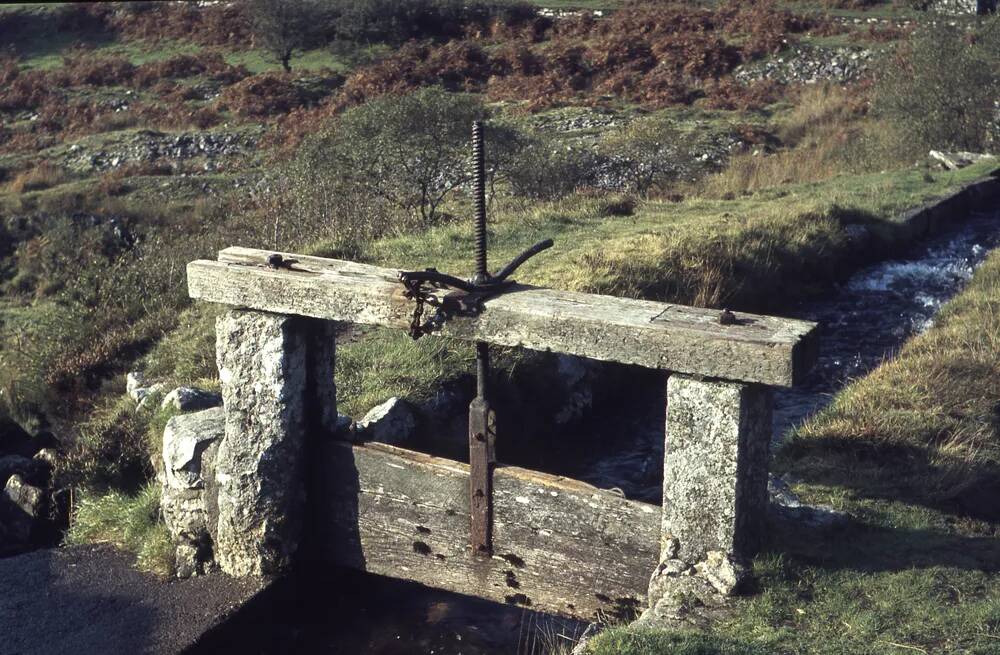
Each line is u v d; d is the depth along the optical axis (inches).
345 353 358.9
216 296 232.4
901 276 546.9
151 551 263.3
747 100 1241.4
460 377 343.9
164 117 1406.3
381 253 511.2
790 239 541.3
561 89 1337.4
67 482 333.4
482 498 222.8
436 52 1485.0
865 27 1428.4
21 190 1147.9
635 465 340.2
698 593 191.2
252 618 237.6
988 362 354.6
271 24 1552.7
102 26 1846.7
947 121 908.0
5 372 463.8
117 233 895.7
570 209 625.3
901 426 304.0
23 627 235.5
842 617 185.5
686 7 1589.6
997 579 203.0
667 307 199.2
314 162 729.0
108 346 451.8
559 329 196.1
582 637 204.1
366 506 239.9
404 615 241.9
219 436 254.1
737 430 185.3
